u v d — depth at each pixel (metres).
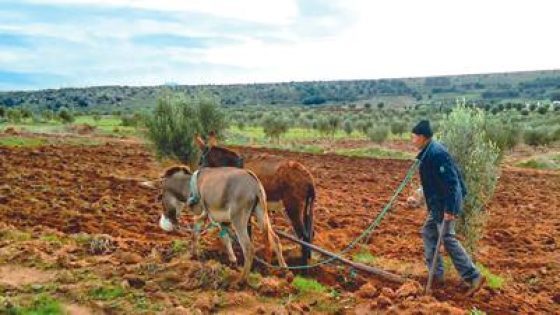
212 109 19.97
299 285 9.30
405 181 9.94
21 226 12.63
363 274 10.54
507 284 10.82
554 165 36.47
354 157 36.03
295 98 171.12
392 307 8.40
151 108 20.45
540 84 171.38
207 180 9.59
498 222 16.95
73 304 8.30
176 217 10.72
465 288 9.96
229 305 8.48
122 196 17.31
